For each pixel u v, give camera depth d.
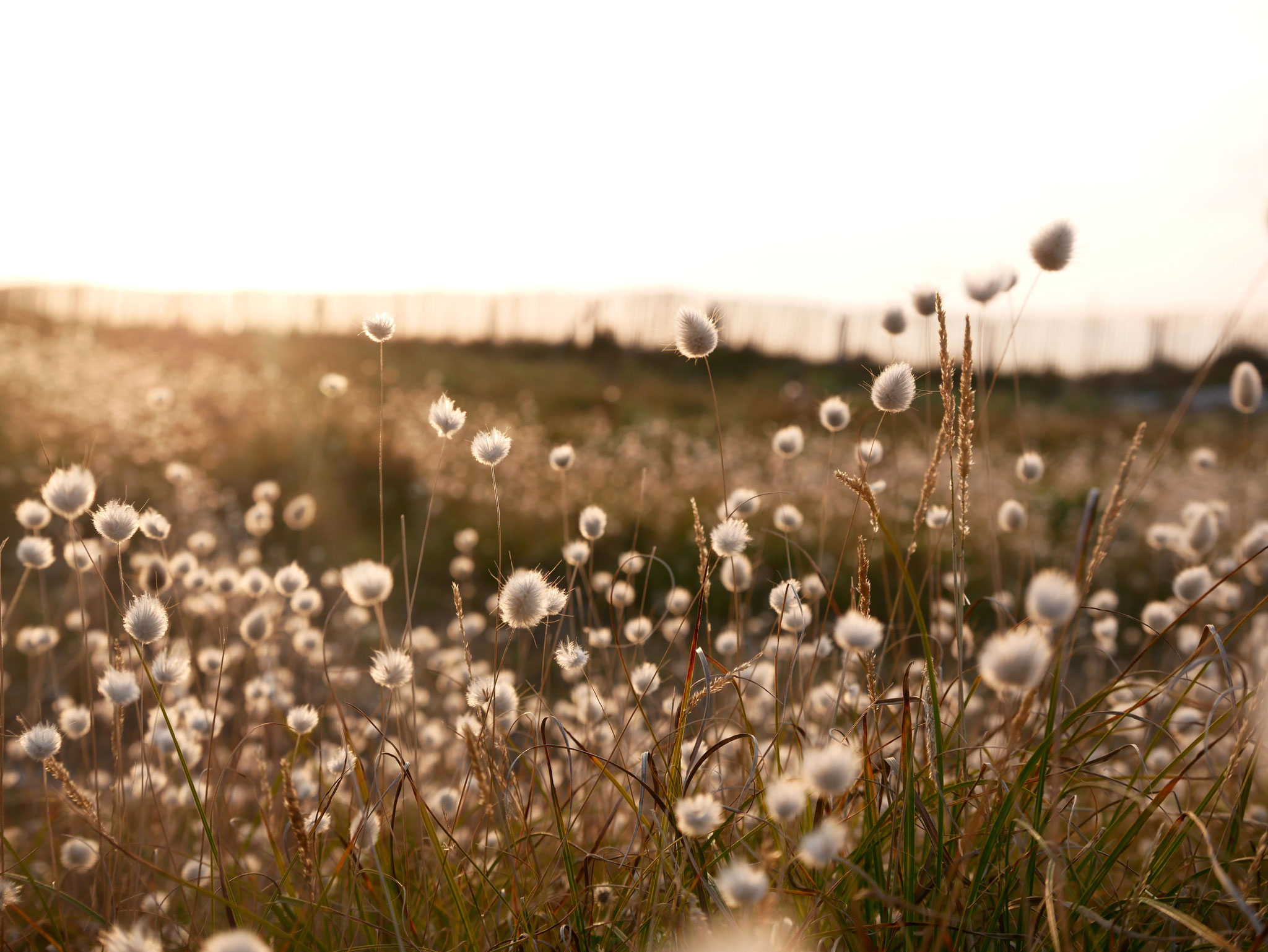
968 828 1.48
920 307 2.20
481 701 1.79
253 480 9.30
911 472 8.91
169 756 2.54
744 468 10.50
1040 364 26.38
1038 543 7.92
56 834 2.66
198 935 1.80
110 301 24.05
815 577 2.62
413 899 1.88
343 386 3.44
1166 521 8.20
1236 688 1.65
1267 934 1.18
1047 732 1.47
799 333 25.61
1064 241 1.80
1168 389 22.67
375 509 8.99
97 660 3.24
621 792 1.64
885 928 1.44
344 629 4.88
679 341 2.01
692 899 1.47
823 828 1.05
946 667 2.65
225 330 21.92
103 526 1.97
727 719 2.11
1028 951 1.41
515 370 19.53
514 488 9.70
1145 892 1.58
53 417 9.78
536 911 1.68
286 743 3.29
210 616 3.58
